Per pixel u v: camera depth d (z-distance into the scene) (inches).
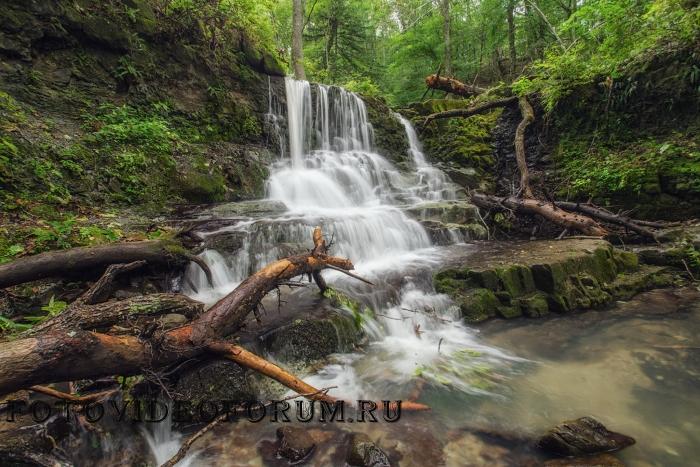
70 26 253.6
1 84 223.1
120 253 156.1
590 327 189.3
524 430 116.0
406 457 105.0
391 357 161.6
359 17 808.9
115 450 101.3
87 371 90.4
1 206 175.8
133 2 290.4
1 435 89.7
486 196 372.5
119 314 103.7
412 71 847.7
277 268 144.9
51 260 140.9
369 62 879.7
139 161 250.8
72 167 216.4
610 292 220.8
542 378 146.5
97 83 267.7
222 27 343.6
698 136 319.9
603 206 336.2
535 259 225.5
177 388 112.8
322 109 420.2
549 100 408.2
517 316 203.2
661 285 237.1
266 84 380.2
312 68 721.6
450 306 201.6
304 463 103.0
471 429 116.8
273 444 110.0
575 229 302.2
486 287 208.7
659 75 342.3
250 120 356.2
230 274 199.9
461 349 170.4
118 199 229.6
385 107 478.3
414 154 471.5
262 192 318.7
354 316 170.9
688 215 299.3
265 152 356.8
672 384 139.6
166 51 310.3
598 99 383.2
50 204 196.4
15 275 133.1
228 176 303.7
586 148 385.1
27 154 202.2
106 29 270.1
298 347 146.2
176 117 306.0
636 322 192.5
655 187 310.8
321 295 183.6
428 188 395.9
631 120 362.0
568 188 367.2
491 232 348.5
